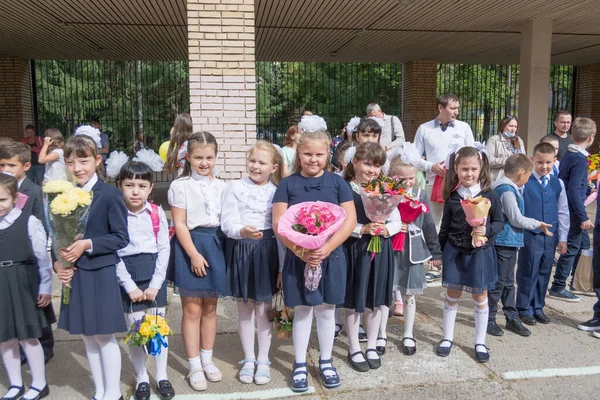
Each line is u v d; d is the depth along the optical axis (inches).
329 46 491.5
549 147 169.2
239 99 228.8
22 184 135.7
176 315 178.1
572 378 133.3
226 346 153.9
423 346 152.6
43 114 864.3
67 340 158.2
